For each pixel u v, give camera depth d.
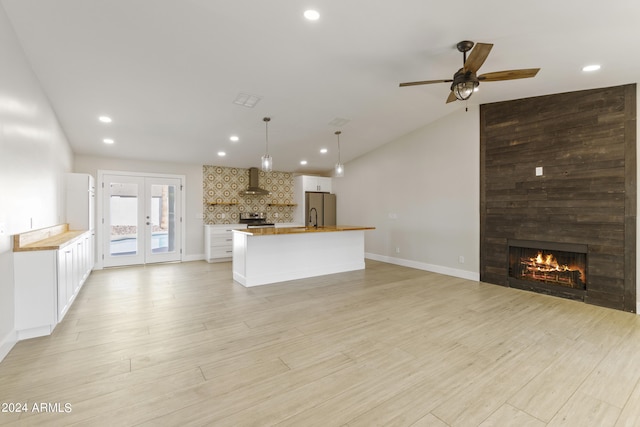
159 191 6.66
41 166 3.45
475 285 4.78
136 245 6.42
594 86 3.82
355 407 1.87
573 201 4.03
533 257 4.47
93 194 5.45
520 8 2.42
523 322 3.26
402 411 1.83
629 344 2.74
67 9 2.44
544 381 2.16
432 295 4.25
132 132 4.99
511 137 4.62
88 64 3.18
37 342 2.73
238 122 4.93
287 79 3.77
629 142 3.62
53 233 3.82
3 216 2.46
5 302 2.50
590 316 3.45
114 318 3.34
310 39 2.96
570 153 4.05
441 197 5.60
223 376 2.21
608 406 1.88
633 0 2.23
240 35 2.86
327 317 3.39
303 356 2.51
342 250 5.82
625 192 3.64
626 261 3.64
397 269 6.02
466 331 3.02
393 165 6.55
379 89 4.20
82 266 4.18
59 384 2.09
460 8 2.46
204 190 7.19
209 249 6.76
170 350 2.60
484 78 2.86
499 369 2.32
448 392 2.03
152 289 4.53
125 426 1.69
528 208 4.45
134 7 2.45
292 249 5.20
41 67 3.16
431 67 3.58
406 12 2.54
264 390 2.04
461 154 5.26
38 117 3.35
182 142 5.60
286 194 8.48
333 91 4.18
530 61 3.28
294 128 5.39
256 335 2.92
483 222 4.98
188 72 3.47
